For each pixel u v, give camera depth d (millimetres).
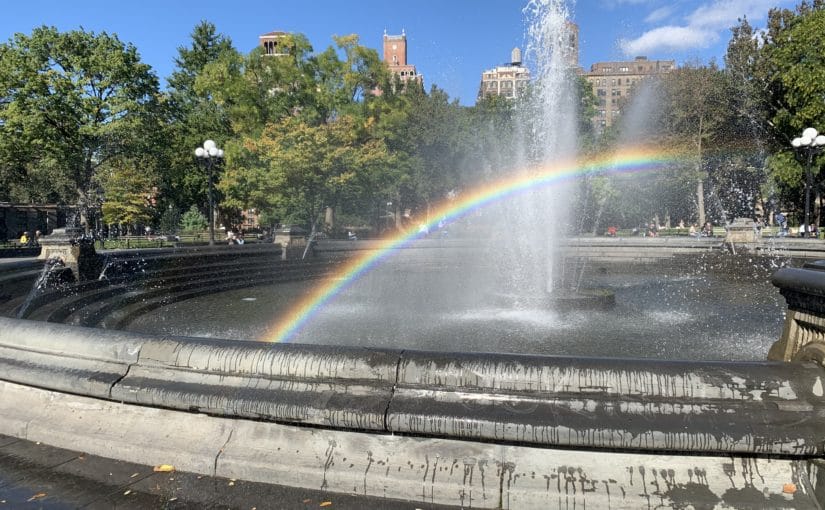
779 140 38875
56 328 3760
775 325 8430
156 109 36312
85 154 34969
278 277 18203
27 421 3541
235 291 14719
